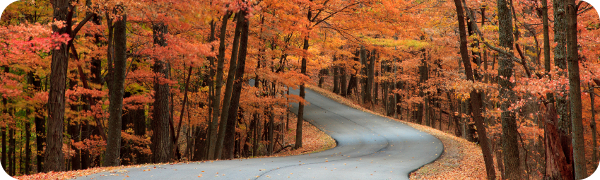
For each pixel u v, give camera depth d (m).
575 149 5.63
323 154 16.22
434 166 12.62
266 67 16.69
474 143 19.64
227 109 12.88
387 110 33.62
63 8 8.81
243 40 14.11
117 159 9.77
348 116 29.86
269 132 20.14
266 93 18.52
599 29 9.30
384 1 15.02
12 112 14.82
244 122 21.64
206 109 17.62
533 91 6.91
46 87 15.85
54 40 7.26
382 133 23.33
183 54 10.92
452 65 22.33
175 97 18.55
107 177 6.96
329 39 19.80
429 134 22.56
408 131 23.77
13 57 8.62
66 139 13.64
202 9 8.58
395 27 16.16
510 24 9.44
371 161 13.15
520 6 11.33
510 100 9.55
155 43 11.88
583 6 9.29
